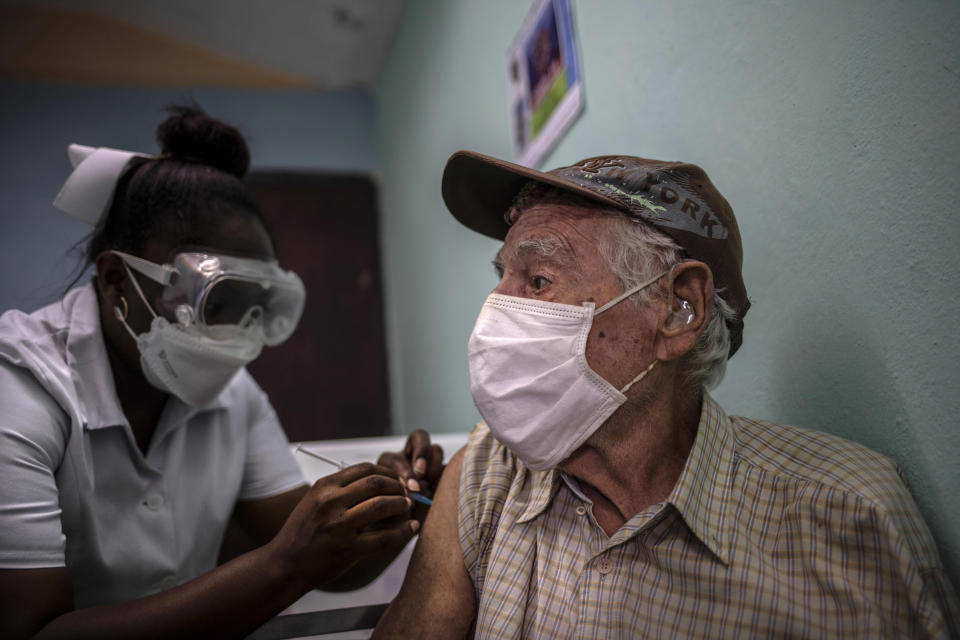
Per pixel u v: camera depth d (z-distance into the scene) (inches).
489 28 97.5
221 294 46.3
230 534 61.0
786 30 42.7
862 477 33.1
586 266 36.0
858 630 31.0
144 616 35.5
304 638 43.7
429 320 132.8
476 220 45.3
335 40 160.4
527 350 35.9
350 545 36.6
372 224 171.9
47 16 154.8
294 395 160.7
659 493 37.1
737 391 49.4
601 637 34.5
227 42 162.1
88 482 44.0
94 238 49.5
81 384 45.2
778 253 44.4
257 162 166.4
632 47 60.0
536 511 38.7
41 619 35.8
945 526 33.3
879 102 36.1
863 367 37.9
